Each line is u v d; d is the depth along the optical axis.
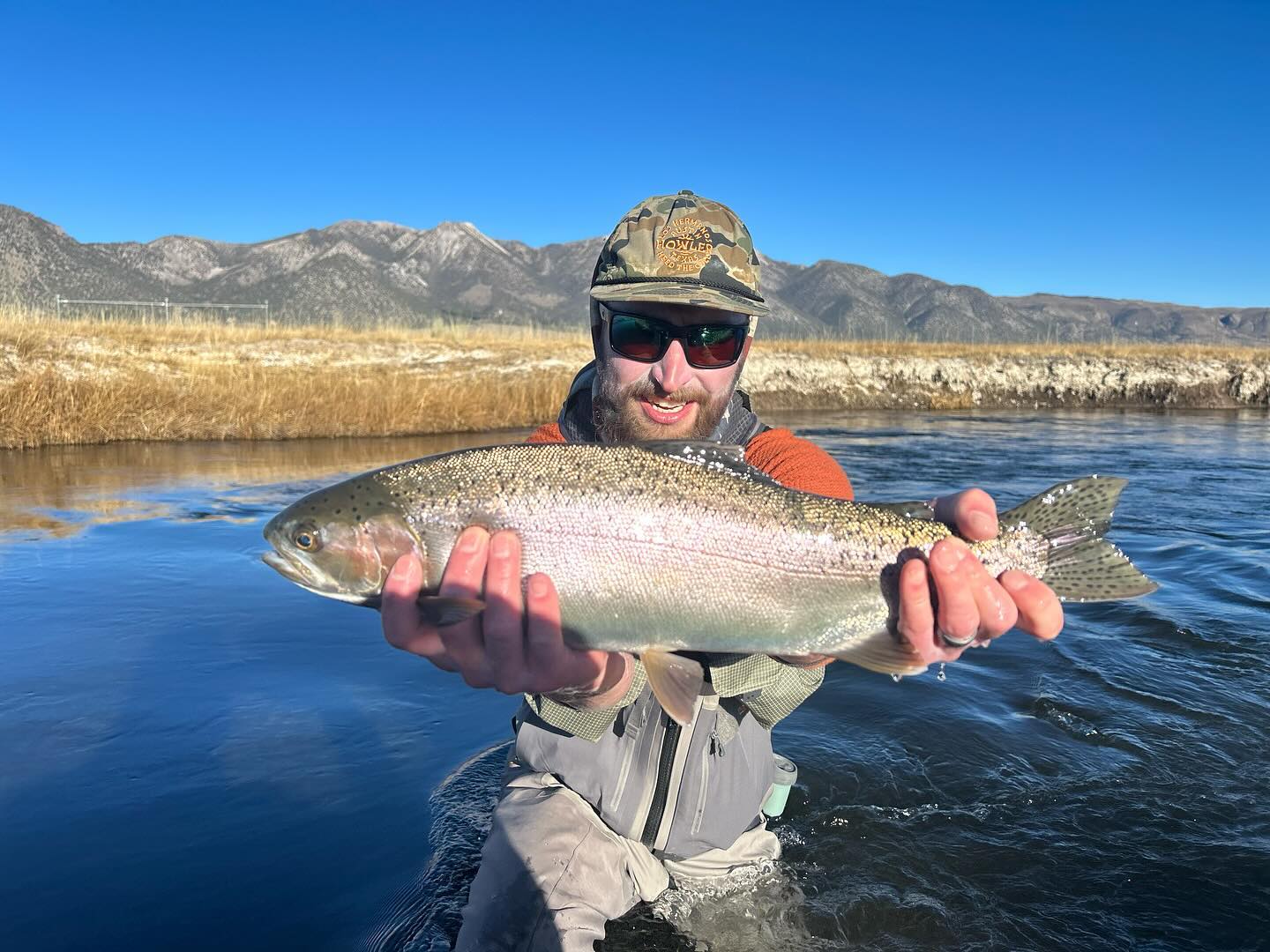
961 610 0.58
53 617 1.38
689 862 0.75
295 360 5.65
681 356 0.72
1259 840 0.85
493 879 0.66
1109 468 3.43
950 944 0.71
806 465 0.76
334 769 0.92
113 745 0.95
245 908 0.69
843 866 0.80
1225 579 1.75
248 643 1.28
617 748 0.71
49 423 3.69
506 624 0.56
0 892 0.70
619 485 0.65
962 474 3.19
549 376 5.74
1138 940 0.71
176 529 2.07
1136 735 1.06
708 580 0.65
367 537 0.65
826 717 1.11
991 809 0.90
